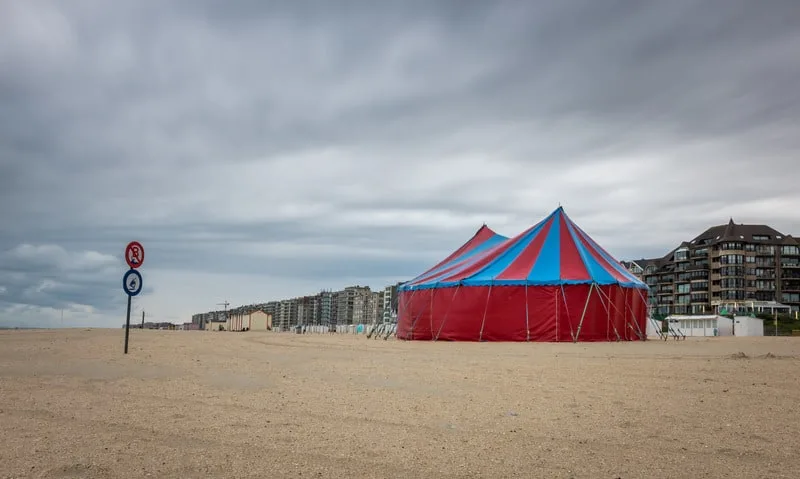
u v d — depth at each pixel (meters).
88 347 18.42
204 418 6.80
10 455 5.09
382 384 10.01
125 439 5.73
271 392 8.89
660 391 9.23
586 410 7.51
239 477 4.54
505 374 11.76
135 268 16.83
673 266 136.62
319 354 17.34
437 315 31.59
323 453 5.27
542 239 33.19
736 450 5.45
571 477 4.62
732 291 118.75
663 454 5.32
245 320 111.06
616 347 22.98
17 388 9.08
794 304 120.19
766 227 126.06
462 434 6.09
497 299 30.33
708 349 21.53
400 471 4.75
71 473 4.60
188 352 17.19
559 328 29.56
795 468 4.88
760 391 9.23
